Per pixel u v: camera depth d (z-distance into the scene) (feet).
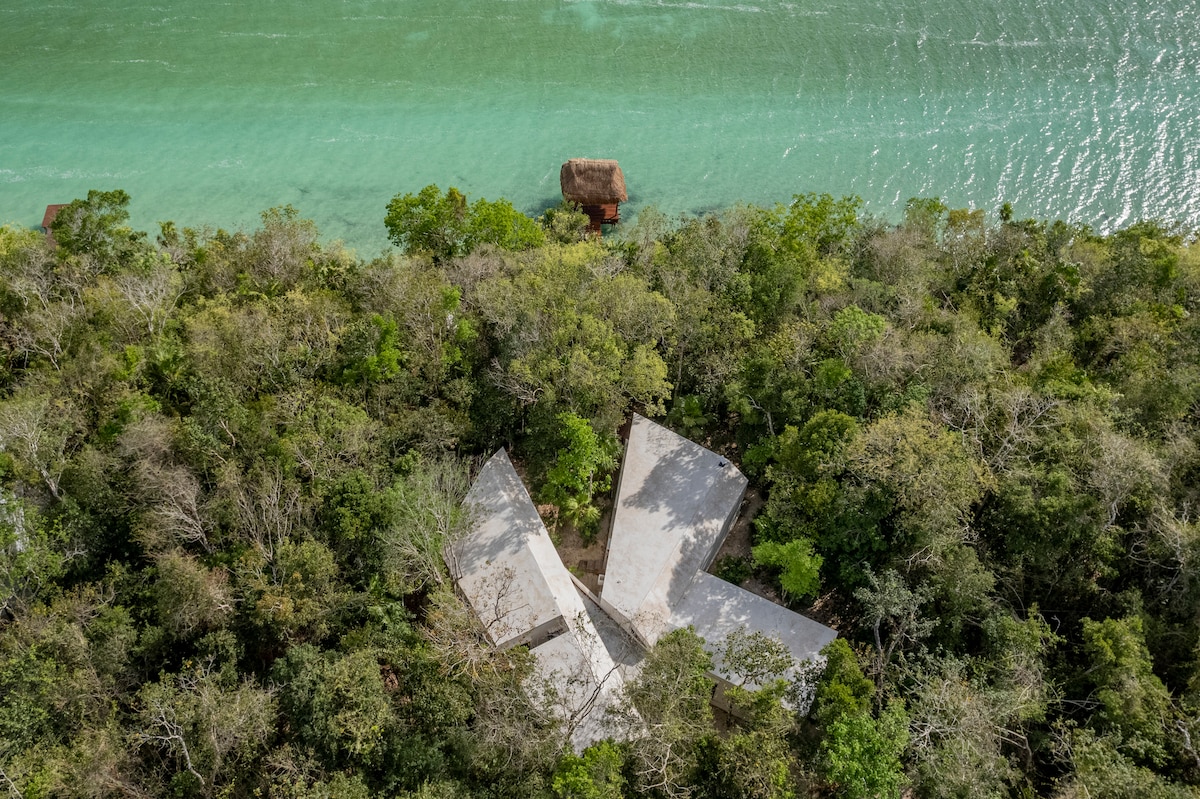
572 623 134.00
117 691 118.52
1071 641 131.54
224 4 372.99
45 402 142.00
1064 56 337.31
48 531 131.13
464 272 184.03
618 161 289.94
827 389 154.10
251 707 110.93
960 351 157.99
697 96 322.75
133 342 168.25
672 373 172.65
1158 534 128.57
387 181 278.05
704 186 278.67
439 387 159.74
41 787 101.96
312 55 342.23
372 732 109.40
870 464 133.08
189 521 129.39
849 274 194.49
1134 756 109.09
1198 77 321.73
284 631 123.13
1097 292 187.73
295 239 195.31
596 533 153.07
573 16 368.68
